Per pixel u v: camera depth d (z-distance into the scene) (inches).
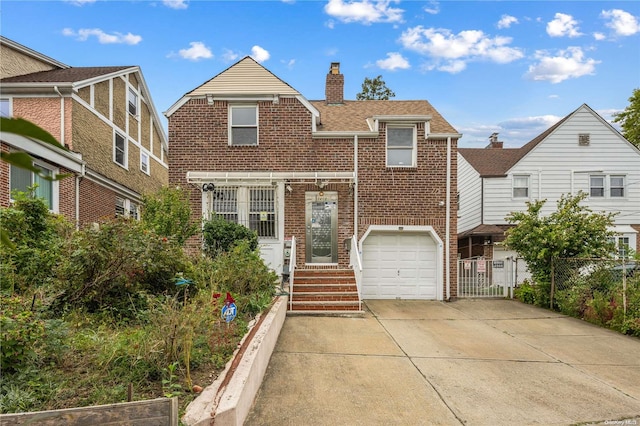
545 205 714.8
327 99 634.2
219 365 174.2
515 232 478.6
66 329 172.6
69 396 133.4
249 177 469.7
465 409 183.9
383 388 205.2
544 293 450.9
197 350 177.0
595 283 391.2
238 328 229.1
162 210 419.5
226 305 200.7
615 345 295.6
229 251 365.7
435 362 248.1
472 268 514.3
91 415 100.5
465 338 310.5
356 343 287.3
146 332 176.9
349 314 391.9
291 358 249.4
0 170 394.6
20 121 33.6
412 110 597.9
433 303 476.4
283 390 198.8
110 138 642.8
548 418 176.9
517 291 504.4
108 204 634.8
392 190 501.7
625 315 333.1
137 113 765.9
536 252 455.5
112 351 158.2
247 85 513.3
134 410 103.0
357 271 425.1
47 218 307.7
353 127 522.9
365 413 177.2
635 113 1040.8
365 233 496.7
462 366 241.6
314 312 389.4
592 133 722.8
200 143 493.0
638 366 249.9
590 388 212.1
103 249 231.1
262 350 212.4
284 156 497.7
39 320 162.4
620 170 717.9
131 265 237.3
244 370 173.0
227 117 494.9
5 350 137.9
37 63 670.5
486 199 721.6
